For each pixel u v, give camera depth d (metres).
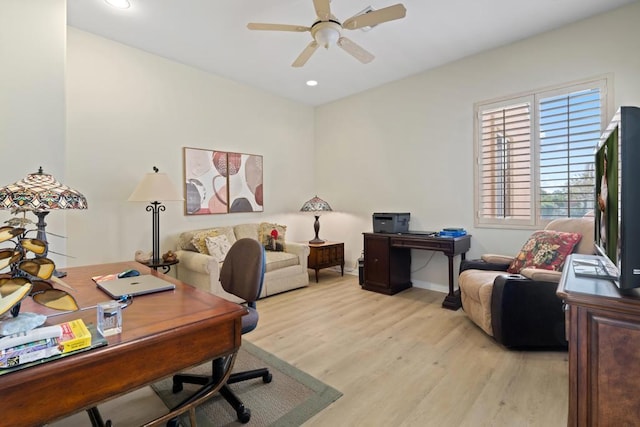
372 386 1.93
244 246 2.01
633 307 0.94
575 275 1.24
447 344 2.48
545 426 1.57
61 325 0.93
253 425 1.60
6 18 2.04
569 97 2.97
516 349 2.38
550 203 3.11
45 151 2.16
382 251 3.88
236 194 4.33
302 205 5.24
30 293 1.02
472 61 3.58
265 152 4.70
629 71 2.69
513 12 2.75
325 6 2.05
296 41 3.22
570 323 1.07
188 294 1.38
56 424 1.62
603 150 1.32
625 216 0.96
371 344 2.49
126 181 3.36
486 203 3.53
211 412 1.70
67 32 2.95
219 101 4.13
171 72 3.67
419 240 3.54
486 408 1.71
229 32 3.04
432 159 3.96
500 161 3.42
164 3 2.58
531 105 3.19
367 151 4.66
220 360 1.62
